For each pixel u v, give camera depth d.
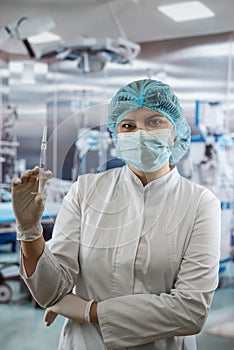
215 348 3.07
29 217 1.10
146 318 1.09
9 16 5.39
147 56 6.38
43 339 3.22
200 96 6.04
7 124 6.99
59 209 1.24
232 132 5.81
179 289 1.12
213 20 5.36
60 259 1.20
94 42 4.57
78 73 6.85
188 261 1.14
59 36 6.14
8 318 3.62
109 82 6.66
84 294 1.21
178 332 1.10
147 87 1.20
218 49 5.89
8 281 4.46
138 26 5.66
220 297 4.20
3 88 7.28
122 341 1.11
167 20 5.40
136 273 1.16
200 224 1.17
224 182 5.05
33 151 6.95
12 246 5.24
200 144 5.14
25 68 6.71
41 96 7.07
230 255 4.76
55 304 1.18
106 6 4.93
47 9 5.09
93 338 1.18
